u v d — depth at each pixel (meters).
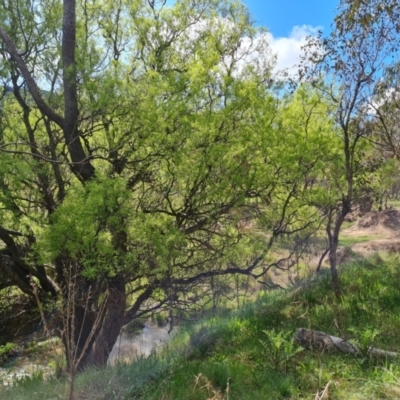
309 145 7.95
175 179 8.73
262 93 8.43
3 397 5.29
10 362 8.95
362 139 7.91
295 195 8.70
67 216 6.90
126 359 7.66
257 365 4.81
